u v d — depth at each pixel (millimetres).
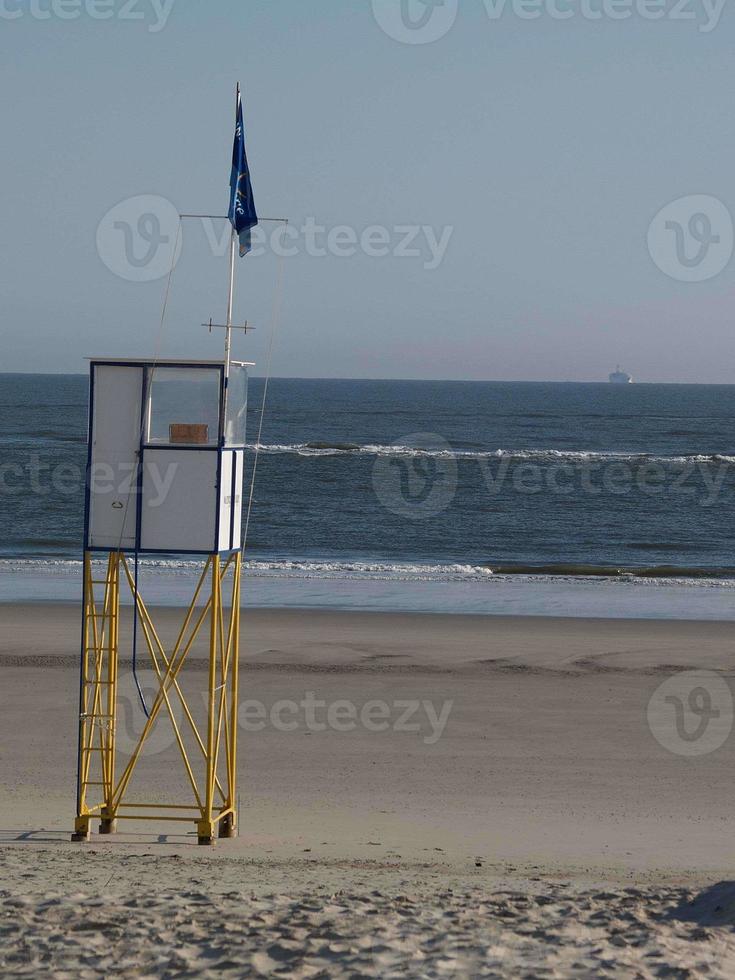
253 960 15383
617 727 39531
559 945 16125
